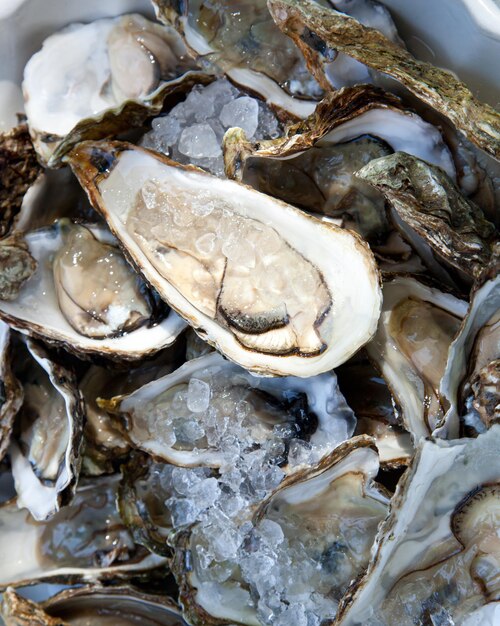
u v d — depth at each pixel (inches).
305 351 12.2
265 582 12.2
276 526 12.2
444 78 11.8
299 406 12.9
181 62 13.7
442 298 12.5
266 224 12.5
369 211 12.8
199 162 13.4
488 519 11.6
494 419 11.3
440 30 12.1
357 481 12.1
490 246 12.0
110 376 14.0
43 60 13.5
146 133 13.5
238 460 12.7
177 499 12.9
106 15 13.5
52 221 14.2
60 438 13.8
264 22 12.9
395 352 12.6
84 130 12.8
